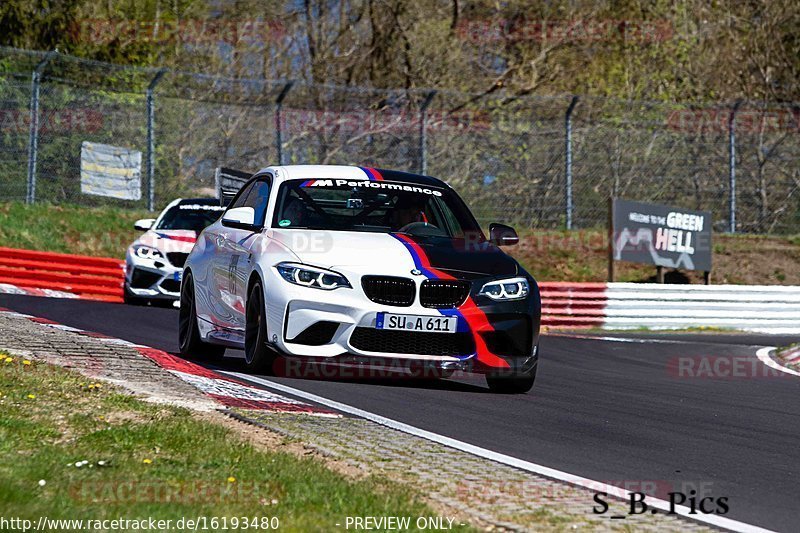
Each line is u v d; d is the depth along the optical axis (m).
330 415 23.44
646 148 90.31
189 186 84.81
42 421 19.84
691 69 112.06
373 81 106.44
